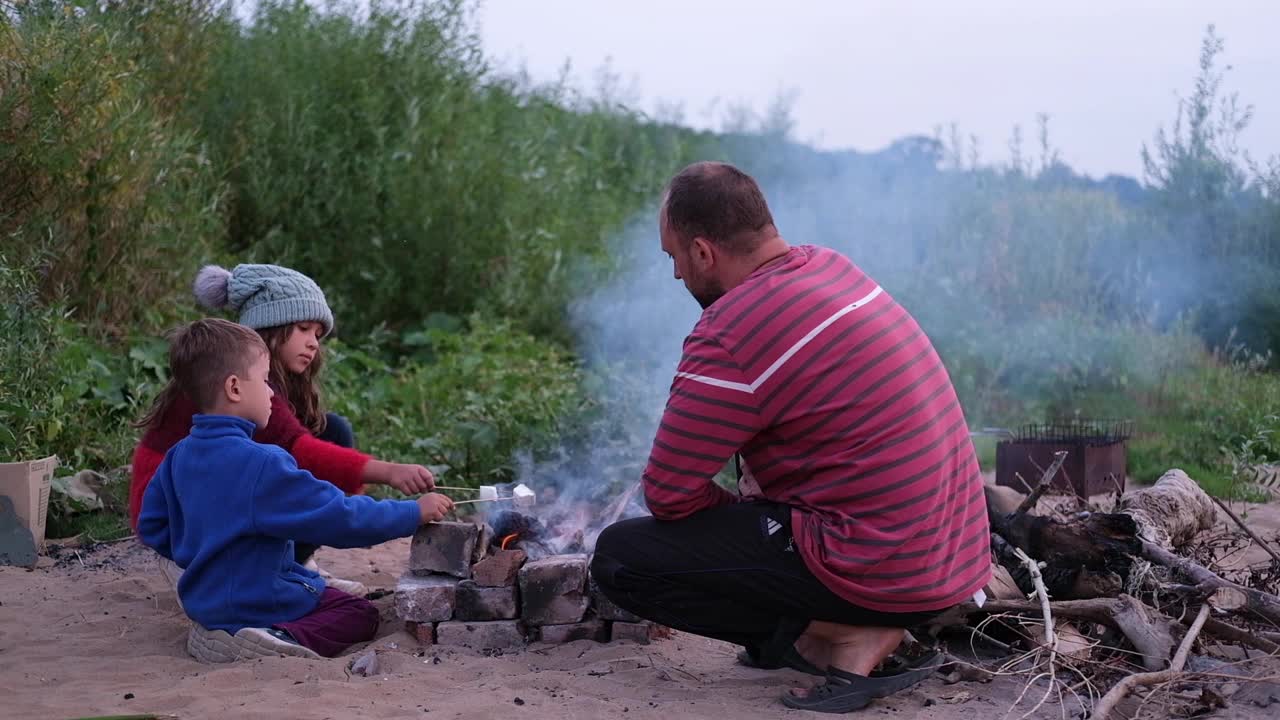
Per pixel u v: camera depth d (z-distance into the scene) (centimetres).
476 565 343
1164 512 390
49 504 486
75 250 632
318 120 827
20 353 506
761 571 279
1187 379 768
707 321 277
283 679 305
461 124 868
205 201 758
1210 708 281
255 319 370
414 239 832
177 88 781
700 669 324
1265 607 322
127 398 591
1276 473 584
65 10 643
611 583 297
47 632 357
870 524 269
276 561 333
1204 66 939
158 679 310
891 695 296
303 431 358
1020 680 307
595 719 275
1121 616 312
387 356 793
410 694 295
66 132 608
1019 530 344
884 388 270
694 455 275
